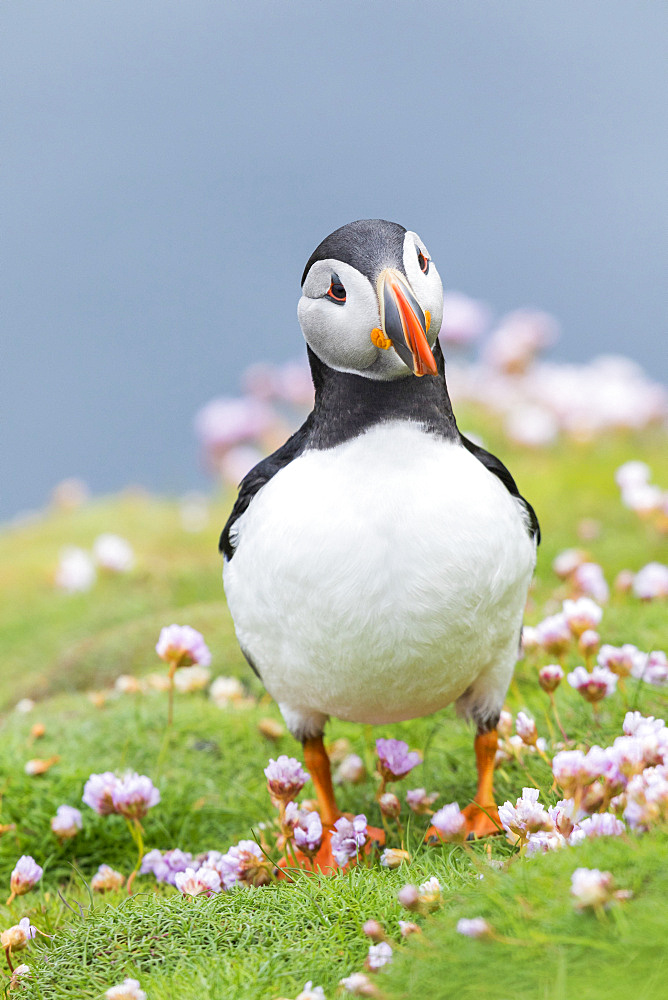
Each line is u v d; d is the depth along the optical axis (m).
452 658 7.71
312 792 9.78
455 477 7.50
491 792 8.35
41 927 7.77
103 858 9.57
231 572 8.30
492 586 7.57
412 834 8.38
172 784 10.26
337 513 7.38
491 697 8.43
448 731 10.43
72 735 11.41
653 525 15.77
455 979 5.46
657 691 9.44
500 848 7.38
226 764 10.78
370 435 7.52
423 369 7.06
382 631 7.42
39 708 13.25
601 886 5.35
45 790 10.02
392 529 7.32
